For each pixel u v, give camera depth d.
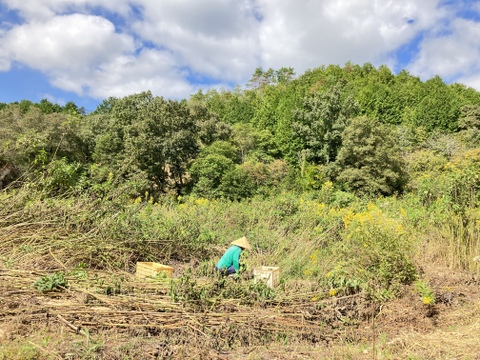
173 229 7.65
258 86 103.44
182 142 34.41
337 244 7.34
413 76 79.38
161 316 3.97
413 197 12.57
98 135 36.84
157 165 32.34
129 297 4.21
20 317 3.68
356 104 45.88
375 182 28.72
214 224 9.80
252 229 9.49
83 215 6.72
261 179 34.56
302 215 10.05
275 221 10.19
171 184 33.88
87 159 35.25
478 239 7.47
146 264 5.65
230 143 42.16
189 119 36.22
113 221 6.78
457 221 7.68
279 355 3.62
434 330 4.48
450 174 8.38
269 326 4.13
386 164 29.02
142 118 34.97
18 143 7.88
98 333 3.63
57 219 6.47
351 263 5.91
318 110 45.38
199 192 29.16
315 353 3.74
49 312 3.82
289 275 6.40
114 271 5.54
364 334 4.35
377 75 77.75
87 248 5.95
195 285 4.51
